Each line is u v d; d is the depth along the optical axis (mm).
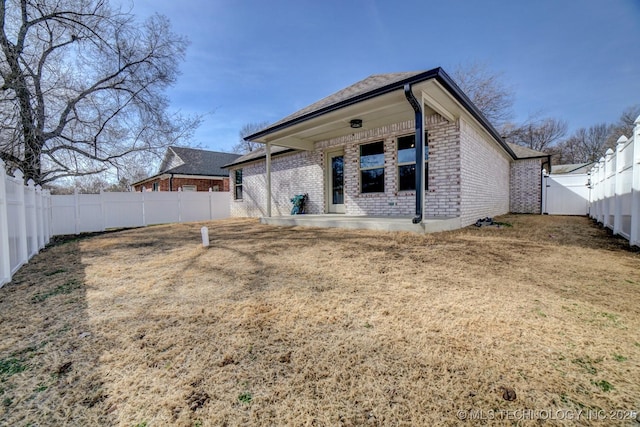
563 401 1448
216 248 5480
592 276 3240
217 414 1448
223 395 1579
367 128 8367
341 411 1442
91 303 2984
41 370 1863
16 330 2424
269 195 9406
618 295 2703
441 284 3088
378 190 8539
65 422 1435
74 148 11117
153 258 5059
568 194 12562
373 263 3930
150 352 2018
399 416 1397
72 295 3260
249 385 1649
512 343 1952
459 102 5957
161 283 3543
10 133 9453
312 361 1841
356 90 8070
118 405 1535
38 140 9961
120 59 11227
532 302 2582
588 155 31562
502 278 3223
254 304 2752
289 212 11734
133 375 1777
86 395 1620
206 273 3873
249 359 1893
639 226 4582
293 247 5125
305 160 10906
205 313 2611
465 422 1348
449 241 5094
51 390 1673
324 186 10203
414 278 3301
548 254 4227
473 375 1653
